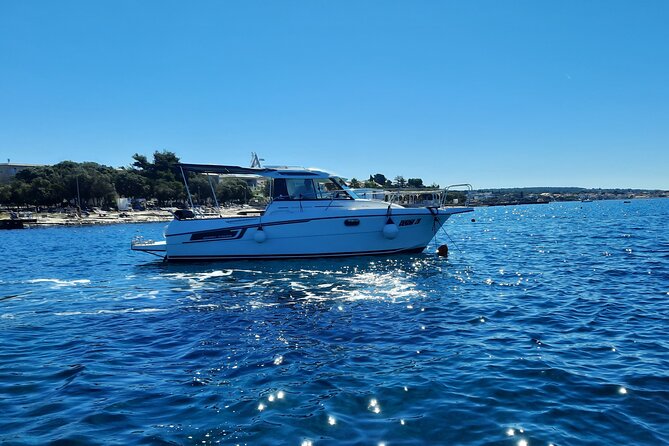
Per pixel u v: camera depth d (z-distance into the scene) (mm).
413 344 8914
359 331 9828
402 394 6582
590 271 17234
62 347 9086
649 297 12609
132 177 103938
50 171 96312
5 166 115062
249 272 18344
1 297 14523
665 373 7184
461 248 26562
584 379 7020
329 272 17797
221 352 8586
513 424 5668
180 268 20297
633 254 21781
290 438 5379
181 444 5277
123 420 5887
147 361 8172
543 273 17031
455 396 6496
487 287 14500
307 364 7867
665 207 116438
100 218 82438
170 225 21438
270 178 21000
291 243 20703
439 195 22922
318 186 21297
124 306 12828
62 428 5684
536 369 7457
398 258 21203
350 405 6254
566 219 65688
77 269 21141
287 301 12914
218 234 21062
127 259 25250
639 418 5770
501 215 91250
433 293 13617
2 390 6914
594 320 10406
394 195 23016
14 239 45938
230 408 6195
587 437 5348
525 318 10672
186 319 11156
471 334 9523
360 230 20812
